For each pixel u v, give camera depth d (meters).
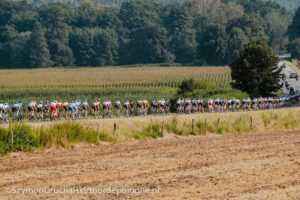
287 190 49.59
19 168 58.53
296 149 75.62
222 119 100.50
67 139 74.94
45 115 97.81
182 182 52.25
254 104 141.38
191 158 66.81
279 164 62.88
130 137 83.19
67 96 192.75
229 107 132.00
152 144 79.69
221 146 78.56
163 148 75.62
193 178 54.25
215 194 47.59
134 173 56.59
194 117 96.56
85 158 65.75
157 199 45.66
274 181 53.38
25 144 70.00
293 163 63.53
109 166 60.44
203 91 161.25
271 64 186.75
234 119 102.62
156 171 57.78
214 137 91.00
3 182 51.50
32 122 86.50
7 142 68.62
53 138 73.00
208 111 126.38
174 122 92.00
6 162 62.16
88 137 77.38
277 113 111.75
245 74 186.12
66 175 55.03
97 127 80.50
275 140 86.62
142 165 61.38
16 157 65.62
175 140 85.31
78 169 58.38
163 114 114.56
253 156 68.88
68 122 77.00
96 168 59.09
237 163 63.34
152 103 116.31
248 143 82.44
